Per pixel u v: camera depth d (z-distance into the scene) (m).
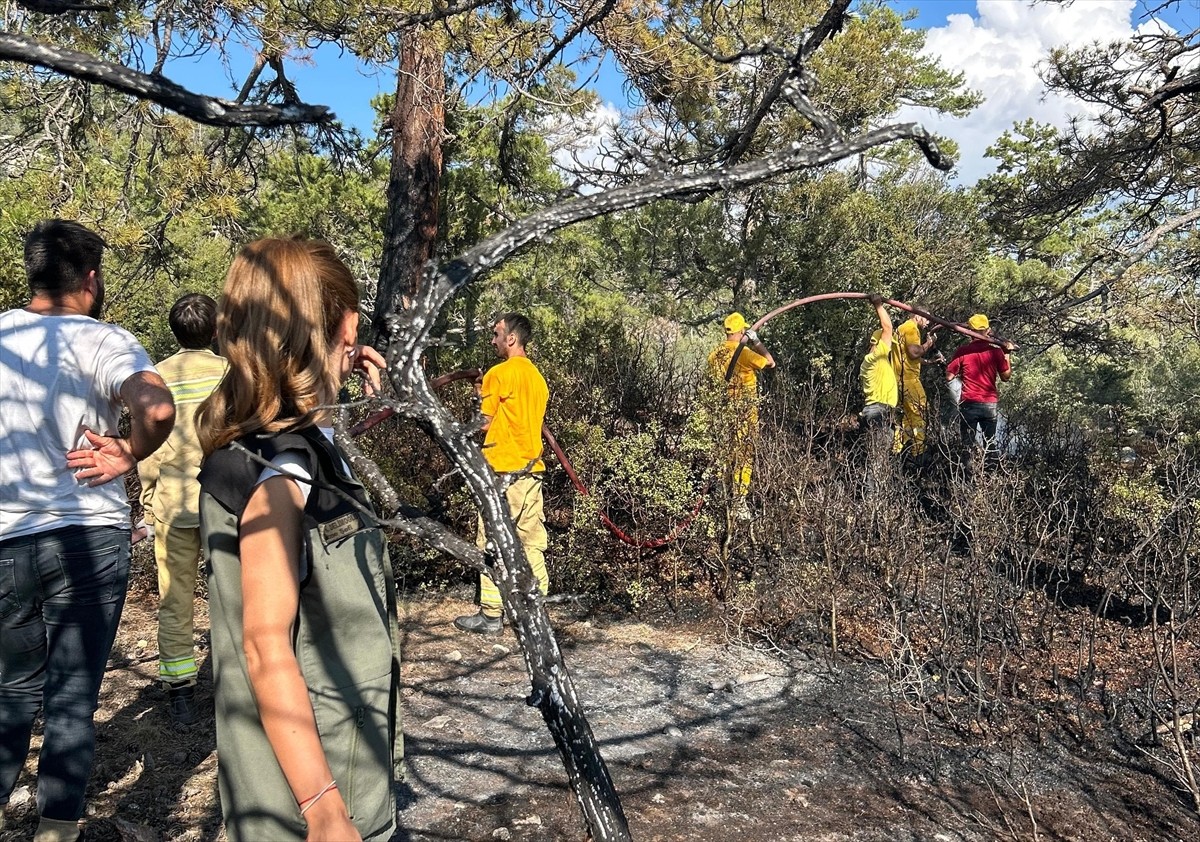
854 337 12.94
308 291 1.35
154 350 9.35
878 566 5.20
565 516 6.50
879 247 13.26
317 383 1.36
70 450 2.43
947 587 5.06
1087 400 13.70
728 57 1.41
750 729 3.87
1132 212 10.30
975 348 8.60
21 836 2.83
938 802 3.31
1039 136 13.53
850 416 9.00
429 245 8.06
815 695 4.23
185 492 3.51
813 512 5.50
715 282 14.48
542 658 1.36
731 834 3.04
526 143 9.90
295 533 1.27
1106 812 3.27
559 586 5.66
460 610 5.24
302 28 4.82
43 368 2.42
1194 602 4.30
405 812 3.10
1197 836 3.12
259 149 9.18
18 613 2.45
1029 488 6.55
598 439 6.14
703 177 1.29
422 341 1.30
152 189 6.94
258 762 1.30
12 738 2.51
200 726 3.62
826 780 3.45
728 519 5.54
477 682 4.25
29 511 2.42
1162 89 4.07
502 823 3.04
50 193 6.24
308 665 1.35
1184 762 3.35
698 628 5.07
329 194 9.87
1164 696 4.17
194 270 9.66
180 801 3.08
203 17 5.06
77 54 0.89
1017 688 4.31
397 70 7.50
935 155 1.29
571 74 6.98
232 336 1.33
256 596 1.22
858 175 14.58
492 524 1.34
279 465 1.27
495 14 5.50
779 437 6.06
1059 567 5.28
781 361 11.91
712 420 5.71
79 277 2.54
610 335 9.36
